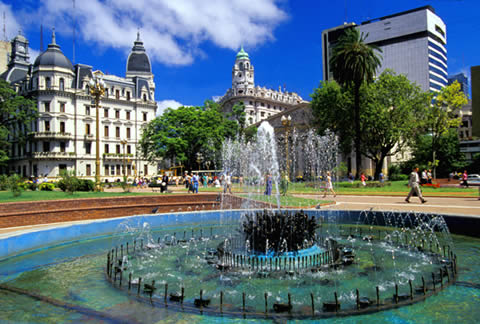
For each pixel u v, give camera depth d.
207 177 44.56
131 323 5.17
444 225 11.34
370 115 41.69
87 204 15.73
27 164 60.66
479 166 56.16
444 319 5.15
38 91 58.22
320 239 10.29
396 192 25.30
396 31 115.94
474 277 6.98
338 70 38.16
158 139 51.72
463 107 90.25
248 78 106.06
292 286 6.73
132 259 9.09
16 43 71.81
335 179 47.09
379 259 8.56
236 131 62.16
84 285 7.04
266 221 8.60
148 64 78.12
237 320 5.28
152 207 17.78
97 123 26.08
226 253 8.58
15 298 6.30
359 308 5.56
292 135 68.56
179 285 6.95
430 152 55.47
